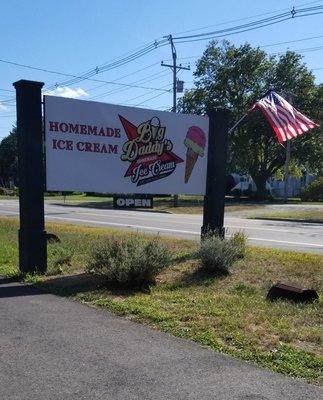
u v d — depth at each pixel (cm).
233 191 5625
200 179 1073
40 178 892
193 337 539
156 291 753
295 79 4903
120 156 978
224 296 714
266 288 748
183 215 3003
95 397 395
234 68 4847
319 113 4772
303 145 4709
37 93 873
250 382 422
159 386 414
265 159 4919
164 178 1034
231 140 4712
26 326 582
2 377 433
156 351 497
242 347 507
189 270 870
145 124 1008
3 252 1152
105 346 512
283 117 1198
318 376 433
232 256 866
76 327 579
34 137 881
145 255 787
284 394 399
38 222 898
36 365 460
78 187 934
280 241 1504
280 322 584
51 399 391
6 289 785
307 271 835
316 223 2461
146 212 3288
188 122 1056
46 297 729
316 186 4581
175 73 3672
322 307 645
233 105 4806
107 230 1642
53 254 1080
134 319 612
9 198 5738
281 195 6325
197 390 406
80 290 761
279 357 475
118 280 761
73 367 455
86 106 936
